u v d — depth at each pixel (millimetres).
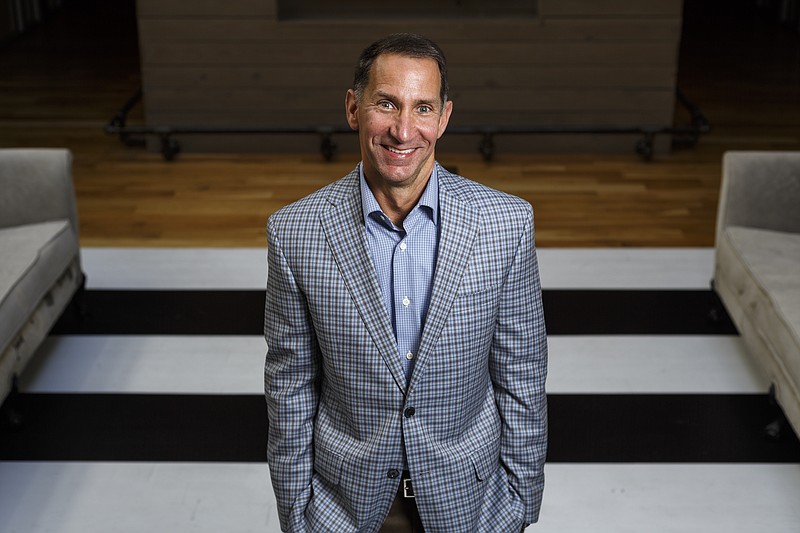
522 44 5113
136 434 2902
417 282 1455
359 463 1506
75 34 8516
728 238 3346
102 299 3711
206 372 3234
